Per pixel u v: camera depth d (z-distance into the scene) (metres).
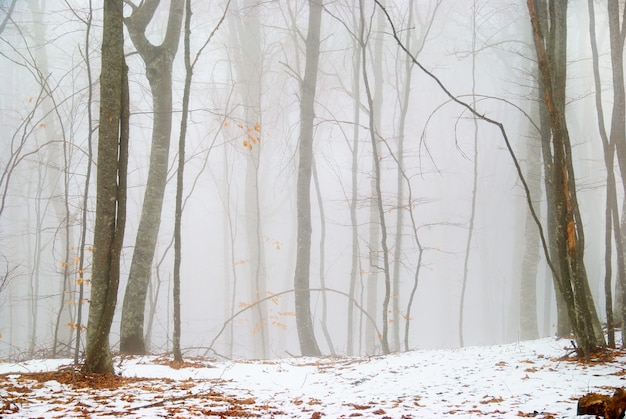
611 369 7.65
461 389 7.20
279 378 9.05
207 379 8.56
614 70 9.94
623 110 9.90
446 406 6.06
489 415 5.39
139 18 11.78
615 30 9.89
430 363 9.92
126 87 8.29
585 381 6.93
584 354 8.63
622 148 9.88
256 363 11.26
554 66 9.34
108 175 8.05
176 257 9.98
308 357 13.49
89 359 7.95
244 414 5.64
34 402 6.02
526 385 7.00
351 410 5.99
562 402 5.80
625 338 9.37
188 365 9.76
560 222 8.94
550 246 12.22
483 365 9.04
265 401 6.74
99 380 7.56
